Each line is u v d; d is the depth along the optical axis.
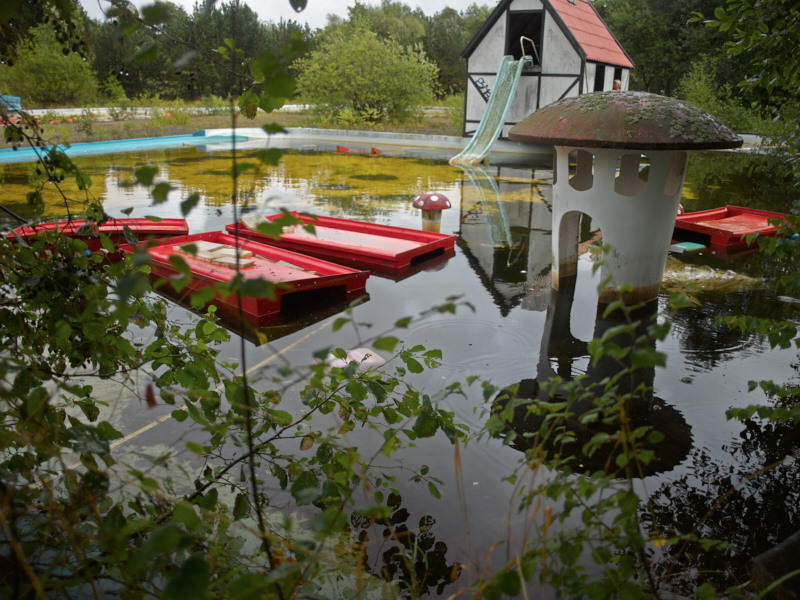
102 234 2.01
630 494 1.28
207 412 1.92
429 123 24.92
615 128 4.46
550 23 17.28
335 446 1.84
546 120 4.92
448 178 12.58
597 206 4.90
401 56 24.00
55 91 25.42
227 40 1.52
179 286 1.10
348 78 23.55
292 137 21.28
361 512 1.30
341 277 5.31
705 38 26.80
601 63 17.98
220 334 2.48
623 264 4.92
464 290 5.65
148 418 3.12
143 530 1.65
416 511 2.53
